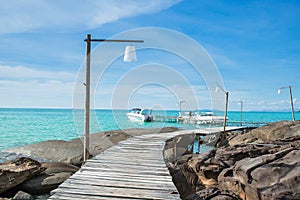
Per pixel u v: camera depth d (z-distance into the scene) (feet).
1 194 22.53
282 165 18.20
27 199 21.61
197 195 18.10
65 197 13.71
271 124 46.44
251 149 25.05
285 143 29.58
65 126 115.24
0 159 38.75
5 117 179.11
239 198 17.94
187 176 24.84
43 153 39.34
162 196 14.21
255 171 18.44
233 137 51.03
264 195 16.75
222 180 21.09
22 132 91.30
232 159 24.08
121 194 14.37
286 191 16.39
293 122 45.34
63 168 27.27
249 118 204.64
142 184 16.16
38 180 24.08
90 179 17.03
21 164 25.49
